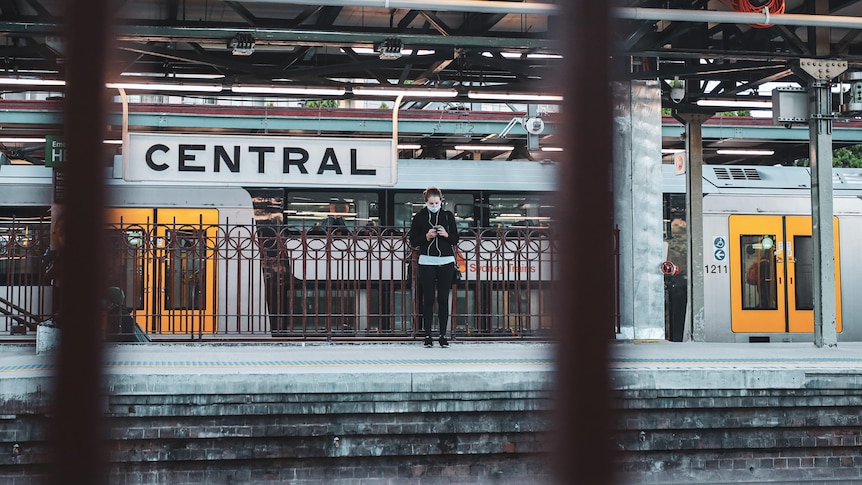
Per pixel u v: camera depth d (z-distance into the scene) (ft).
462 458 27.20
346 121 79.51
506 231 43.11
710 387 28.68
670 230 61.41
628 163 47.11
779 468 29.04
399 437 26.89
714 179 64.39
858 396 29.60
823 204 43.62
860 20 38.34
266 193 56.13
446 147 86.74
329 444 26.55
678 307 59.06
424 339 39.93
